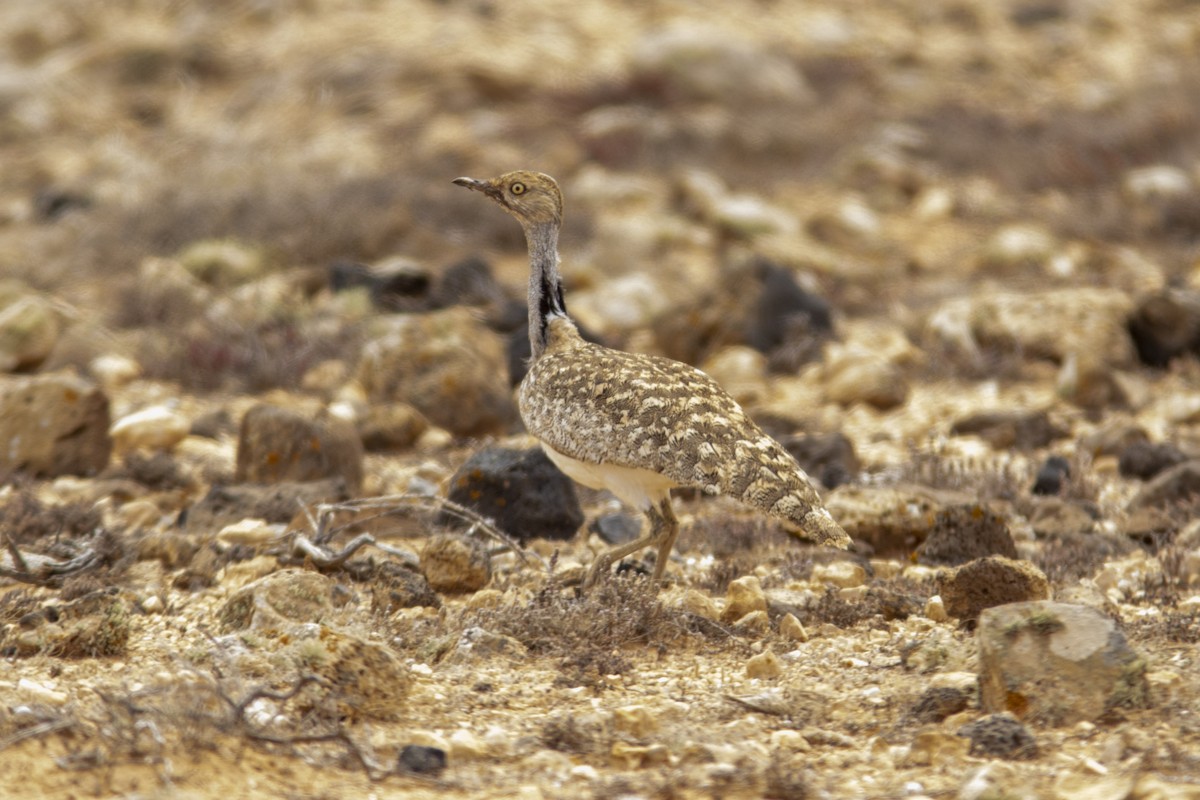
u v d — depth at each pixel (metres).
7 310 20.48
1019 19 47.84
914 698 8.52
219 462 15.75
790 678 9.16
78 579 10.95
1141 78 40.31
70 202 29.86
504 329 21.75
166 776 6.98
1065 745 7.68
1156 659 8.96
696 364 21.22
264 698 8.02
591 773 7.43
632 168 33.28
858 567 11.42
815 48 43.28
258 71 40.34
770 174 32.94
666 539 10.60
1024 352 20.55
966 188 31.48
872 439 17.34
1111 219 28.08
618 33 43.34
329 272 23.66
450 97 37.59
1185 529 12.59
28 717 7.73
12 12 44.28
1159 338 20.39
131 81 40.19
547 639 9.67
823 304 21.67
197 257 24.48
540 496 12.99
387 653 8.43
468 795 7.12
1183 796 6.59
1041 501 13.86
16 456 15.21
